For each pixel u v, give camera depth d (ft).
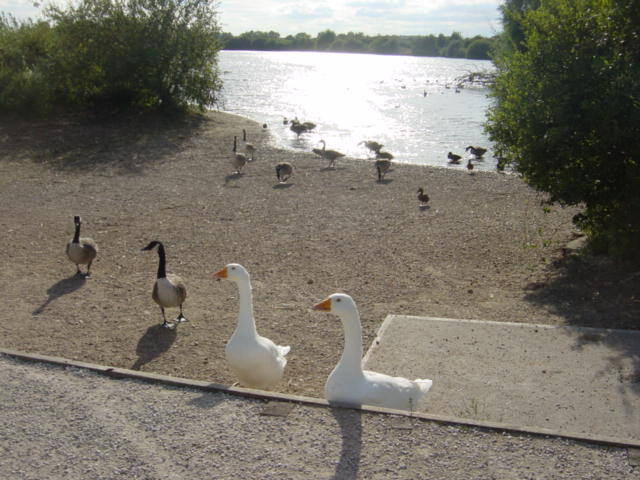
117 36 101.09
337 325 29.48
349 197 57.98
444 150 92.48
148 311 31.45
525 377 22.38
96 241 43.98
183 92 108.06
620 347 24.53
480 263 38.47
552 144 32.27
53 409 18.43
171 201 56.24
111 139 87.56
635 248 34.37
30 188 60.54
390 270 37.58
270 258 40.29
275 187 62.54
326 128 114.73
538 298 31.68
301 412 18.04
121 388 19.81
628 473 14.87
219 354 26.40
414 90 215.72
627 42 32.68
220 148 85.15
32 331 28.40
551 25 34.04
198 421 17.66
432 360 24.11
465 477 14.82
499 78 39.24
